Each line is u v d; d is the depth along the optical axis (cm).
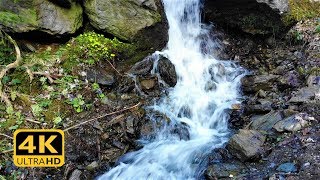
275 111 231
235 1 299
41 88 239
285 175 177
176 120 243
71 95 238
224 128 242
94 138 221
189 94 264
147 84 259
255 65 293
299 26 304
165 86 266
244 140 204
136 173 205
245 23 310
